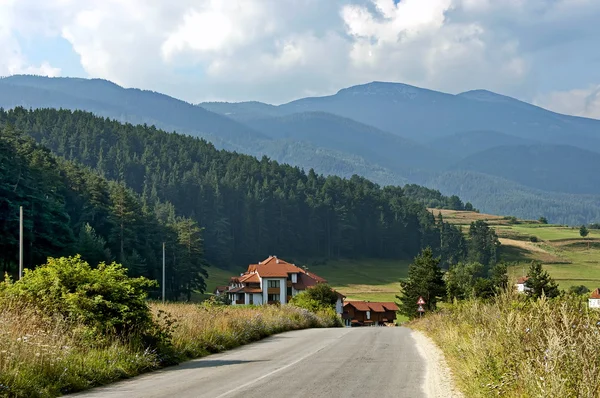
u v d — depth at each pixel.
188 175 173.75
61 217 74.88
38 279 16.64
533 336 10.77
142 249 93.88
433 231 182.88
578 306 12.00
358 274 154.25
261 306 44.47
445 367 15.73
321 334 31.06
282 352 20.48
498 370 10.91
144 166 187.00
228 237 153.75
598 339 9.20
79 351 14.77
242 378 13.75
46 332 14.61
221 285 125.69
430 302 76.25
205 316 24.20
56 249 71.75
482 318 18.08
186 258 99.88
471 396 10.91
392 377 13.79
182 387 12.52
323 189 188.38
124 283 17.22
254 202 164.50
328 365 16.30
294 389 12.01
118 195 92.50
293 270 102.56
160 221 116.56
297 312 42.31
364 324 102.25
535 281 52.19
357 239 179.50
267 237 164.62
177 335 19.48
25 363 11.96
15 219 63.31
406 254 180.75
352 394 11.40
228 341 22.61
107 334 16.27
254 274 103.00
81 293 16.31
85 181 106.94
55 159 115.81
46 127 199.50
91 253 75.06
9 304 15.48
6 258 66.44
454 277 81.88
